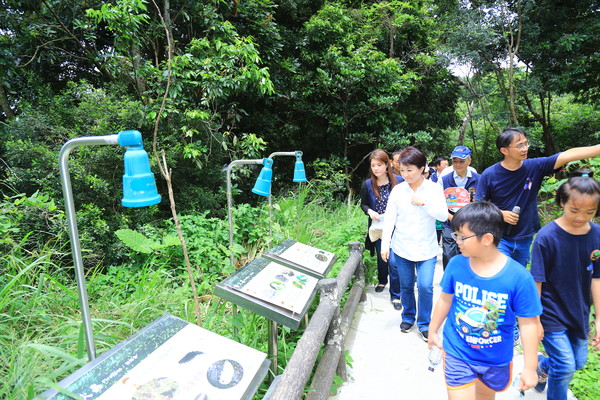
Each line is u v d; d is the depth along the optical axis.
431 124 11.71
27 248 3.36
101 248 4.01
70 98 4.72
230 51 5.04
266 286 2.11
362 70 8.24
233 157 5.95
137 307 2.66
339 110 9.18
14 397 1.57
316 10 9.03
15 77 5.10
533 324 1.57
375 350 2.87
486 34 9.42
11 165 4.18
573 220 1.75
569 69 10.18
